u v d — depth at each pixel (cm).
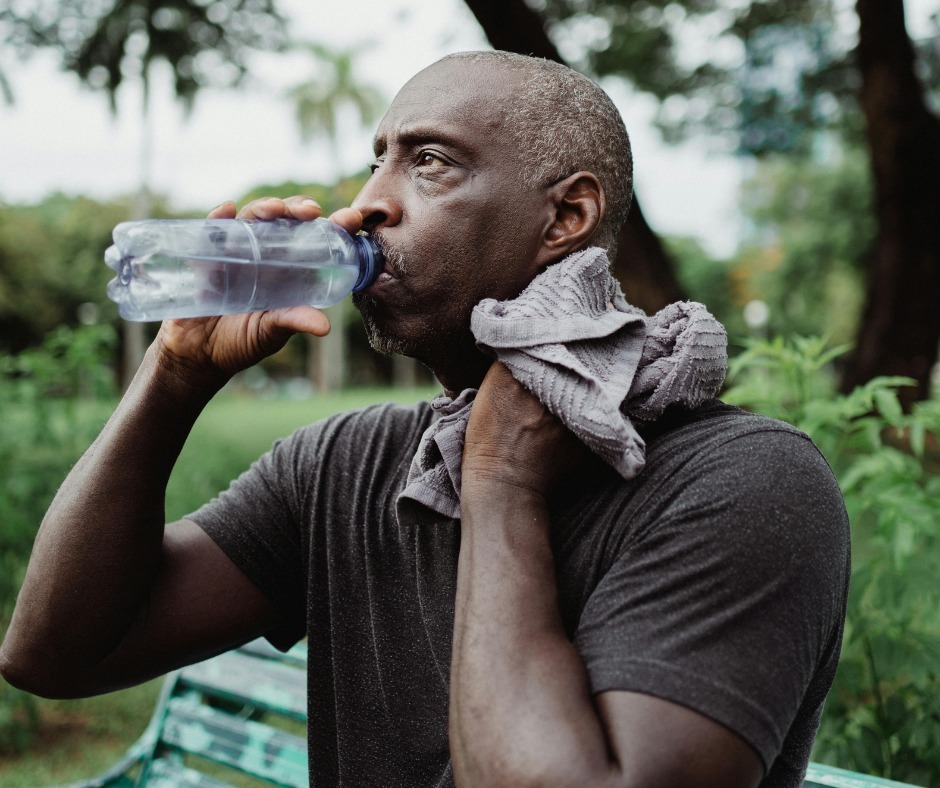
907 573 190
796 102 1084
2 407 380
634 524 102
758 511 95
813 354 209
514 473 102
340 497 131
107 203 3728
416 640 119
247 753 186
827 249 2869
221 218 115
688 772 85
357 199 117
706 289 4359
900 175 736
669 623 91
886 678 197
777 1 920
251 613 137
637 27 922
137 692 427
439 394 136
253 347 115
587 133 119
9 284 3253
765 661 90
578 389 99
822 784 149
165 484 126
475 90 115
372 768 120
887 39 704
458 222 113
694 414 112
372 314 118
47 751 365
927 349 755
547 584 97
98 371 406
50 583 123
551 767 85
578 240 117
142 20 906
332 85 3503
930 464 451
